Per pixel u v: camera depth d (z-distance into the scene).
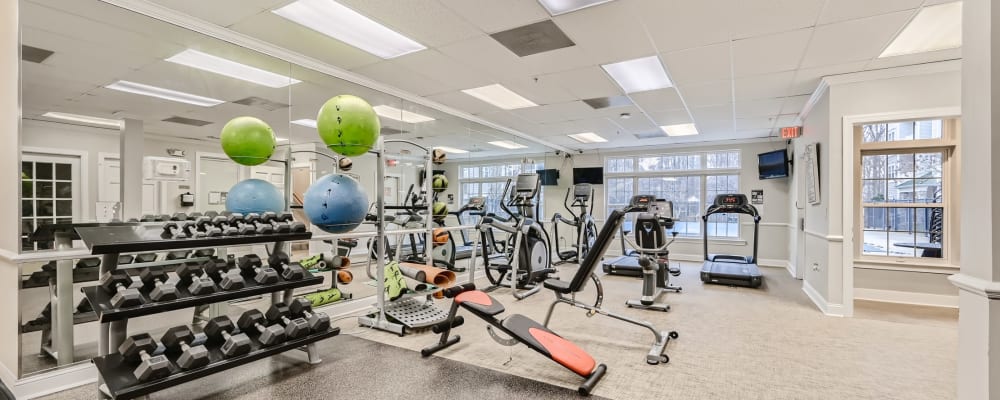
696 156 8.85
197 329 3.67
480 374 2.80
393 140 3.99
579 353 2.70
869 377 2.81
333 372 2.82
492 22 3.14
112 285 2.28
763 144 8.16
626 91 4.97
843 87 4.34
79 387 2.62
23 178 2.52
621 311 4.53
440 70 4.24
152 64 3.27
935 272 4.89
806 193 5.56
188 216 3.27
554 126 7.11
